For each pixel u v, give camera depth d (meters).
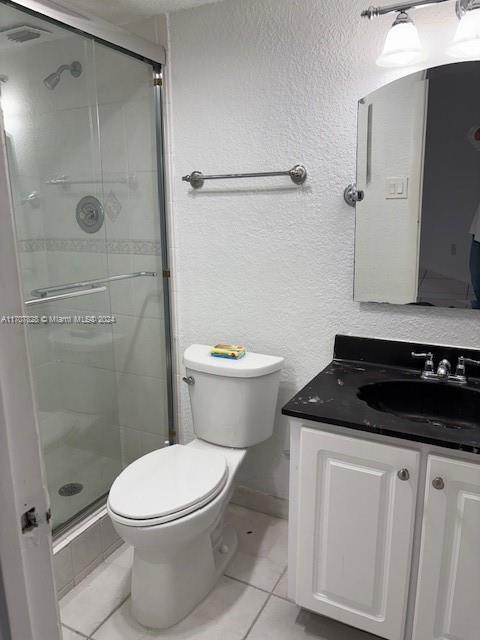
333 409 1.44
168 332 2.33
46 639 0.57
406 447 1.32
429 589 1.35
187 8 1.98
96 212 2.11
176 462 1.80
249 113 1.96
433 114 1.65
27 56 1.77
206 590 1.78
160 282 2.29
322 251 1.94
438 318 1.78
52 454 2.04
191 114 2.07
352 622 1.49
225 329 2.21
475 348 1.73
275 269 2.04
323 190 1.89
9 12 1.60
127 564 1.96
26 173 1.84
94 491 2.14
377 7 1.58
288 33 1.83
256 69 1.91
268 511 2.27
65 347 2.07
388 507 1.37
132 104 2.09
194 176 2.09
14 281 0.49
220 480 1.70
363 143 1.77
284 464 2.20
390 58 1.59
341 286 1.93
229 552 1.96
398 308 1.84
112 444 2.34
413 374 1.76
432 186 1.70
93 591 1.81
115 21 2.12
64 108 1.93
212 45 1.97
